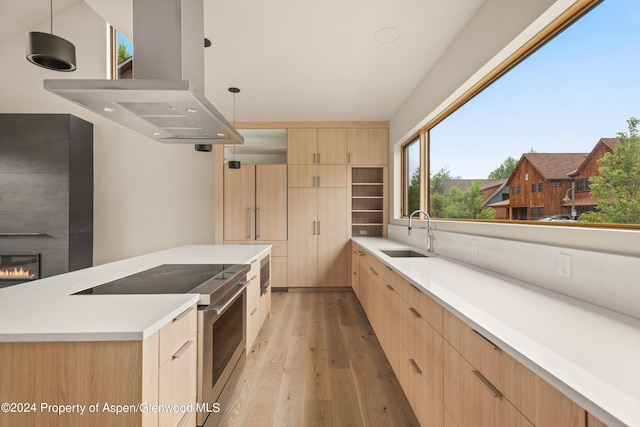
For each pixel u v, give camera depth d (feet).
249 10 6.85
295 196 15.21
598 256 3.82
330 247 15.26
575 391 1.94
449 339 4.03
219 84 10.94
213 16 7.07
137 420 3.15
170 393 3.84
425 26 7.39
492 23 6.20
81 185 14.21
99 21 15.08
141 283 5.26
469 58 7.18
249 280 7.51
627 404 1.78
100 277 5.70
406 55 8.79
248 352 7.85
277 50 8.57
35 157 13.20
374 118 14.99
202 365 4.70
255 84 10.91
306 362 8.21
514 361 2.68
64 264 13.26
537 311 3.61
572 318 3.36
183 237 16.05
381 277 8.32
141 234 15.90
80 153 14.15
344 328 10.62
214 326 5.12
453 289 4.68
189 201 16.06
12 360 3.16
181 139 7.75
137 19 5.53
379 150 15.34
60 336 3.09
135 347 3.16
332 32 7.72
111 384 3.16
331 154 15.28
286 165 15.24
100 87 4.48
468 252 7.16
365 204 16.52
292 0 6.52
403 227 12.45
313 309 12.67
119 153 15.76
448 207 9.89
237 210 15.16
